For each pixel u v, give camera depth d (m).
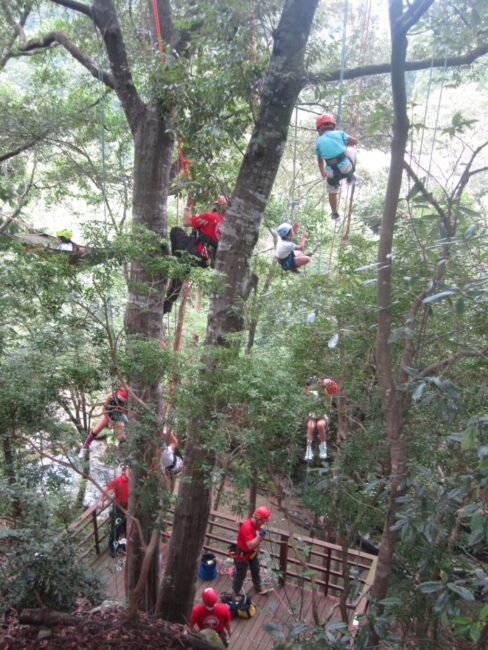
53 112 9.98
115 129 10.83
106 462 4.54
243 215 6.05
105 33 6.65
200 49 6.26
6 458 4.75
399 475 3.91
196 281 5.17
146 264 4.99
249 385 4.27
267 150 5.86
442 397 3.26
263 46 5.97
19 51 9.86
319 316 4.74
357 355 5.11
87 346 4.82
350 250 5.14
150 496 4.57
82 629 4.76
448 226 3.71
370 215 7.00
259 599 7.45
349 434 5.48
